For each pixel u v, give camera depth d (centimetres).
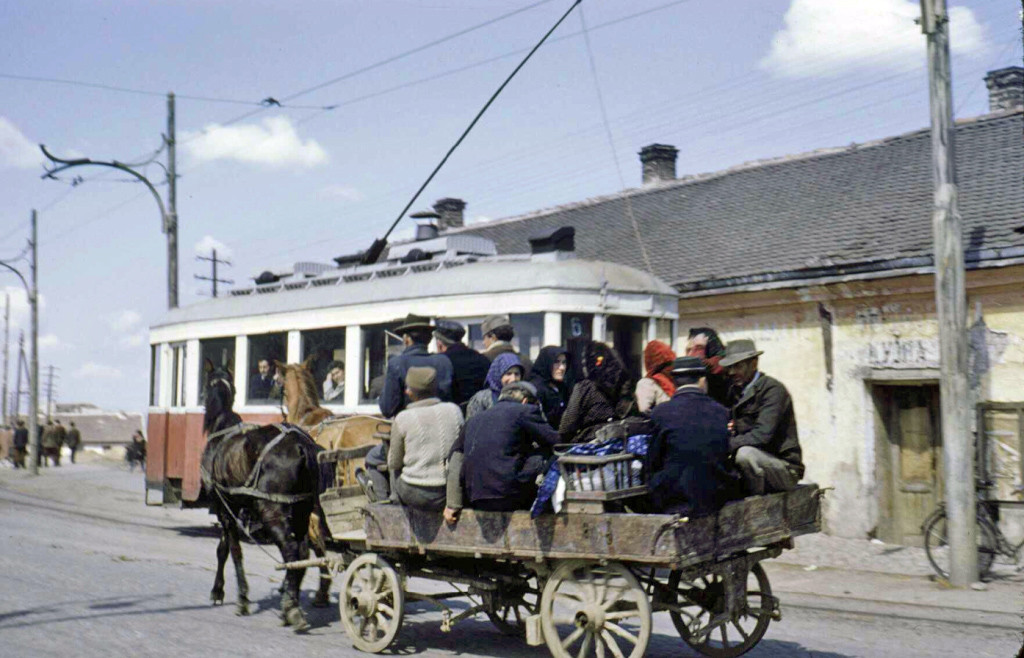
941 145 1208
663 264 1953
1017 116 1811
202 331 1673
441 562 784
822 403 1636
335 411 1388
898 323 1549
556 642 693
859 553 1422
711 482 650
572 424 734
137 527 1772
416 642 822
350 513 832
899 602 1062
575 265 1226
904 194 1794
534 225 2677
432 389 771
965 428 1182
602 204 2597
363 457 889
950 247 1198
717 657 761
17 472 3600
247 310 1587
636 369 1240
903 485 1583
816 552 1434
